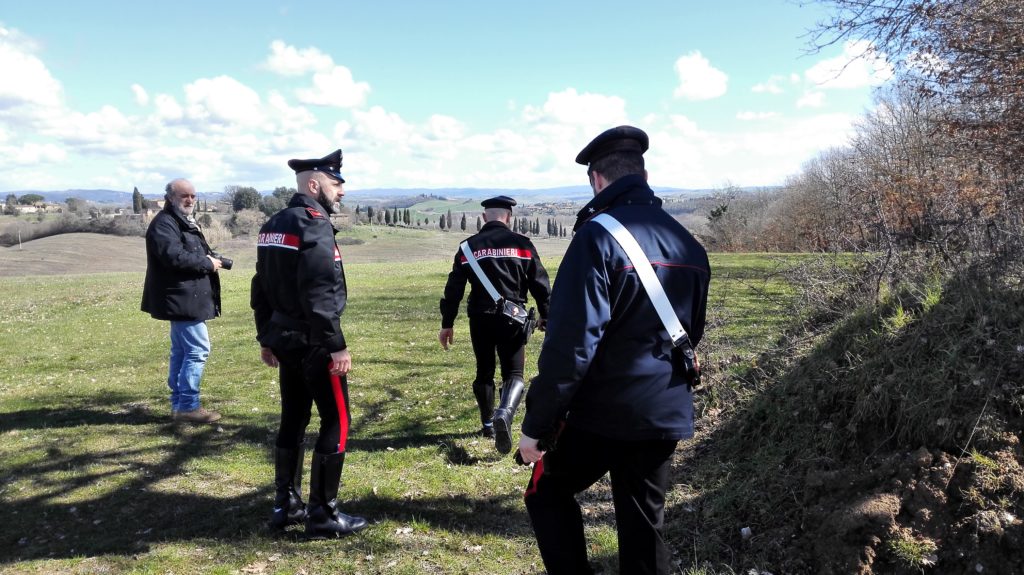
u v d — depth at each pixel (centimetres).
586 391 235
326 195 366
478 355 503
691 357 234
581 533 255
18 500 439
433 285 1728
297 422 388
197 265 564
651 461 236
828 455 354
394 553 353
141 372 817
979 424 304
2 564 354
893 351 359
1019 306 347
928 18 588
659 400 230
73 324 1262
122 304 1548
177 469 488
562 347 220
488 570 334
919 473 304
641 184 251
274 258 352
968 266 399
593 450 241
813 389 389
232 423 595
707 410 474
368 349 903
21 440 559
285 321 359
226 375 782
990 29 562
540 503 257
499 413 447
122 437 561
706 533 347
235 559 352
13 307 1529
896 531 289
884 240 505
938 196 542
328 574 336
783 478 357
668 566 241
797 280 555
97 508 425
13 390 740
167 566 347
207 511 416
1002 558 271
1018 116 569
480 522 388
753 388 464
